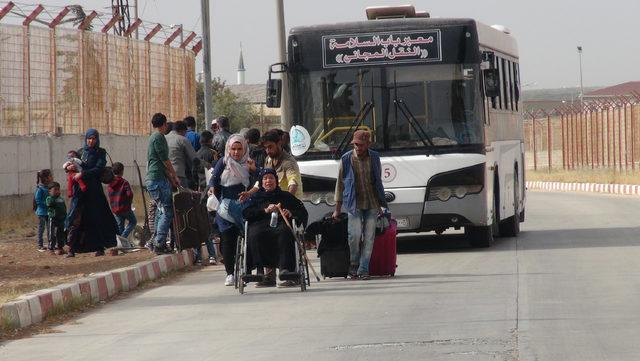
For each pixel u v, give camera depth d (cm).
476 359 1509
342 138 3253
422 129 3234
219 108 14862
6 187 4678
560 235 3947
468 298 2189
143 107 6066
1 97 4681
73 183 3269
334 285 2567
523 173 4409
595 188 8362
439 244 3712
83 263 3127
